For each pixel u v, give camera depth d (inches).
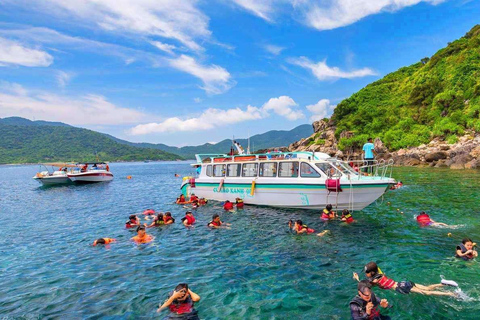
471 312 211.9
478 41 3016.7
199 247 393.7
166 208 723.4
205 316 222.4
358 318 204.8
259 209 614.9
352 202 524.7
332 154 3053.6
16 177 2556.6
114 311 236.4
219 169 721.0
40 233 518.0
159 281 291.4
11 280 309.7
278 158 623.2
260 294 255.9
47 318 229.8
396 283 251.4
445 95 2588.6
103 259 363.6
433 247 357.1
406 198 698.2
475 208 558.3
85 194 1098.1
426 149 2014.0
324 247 372.5
